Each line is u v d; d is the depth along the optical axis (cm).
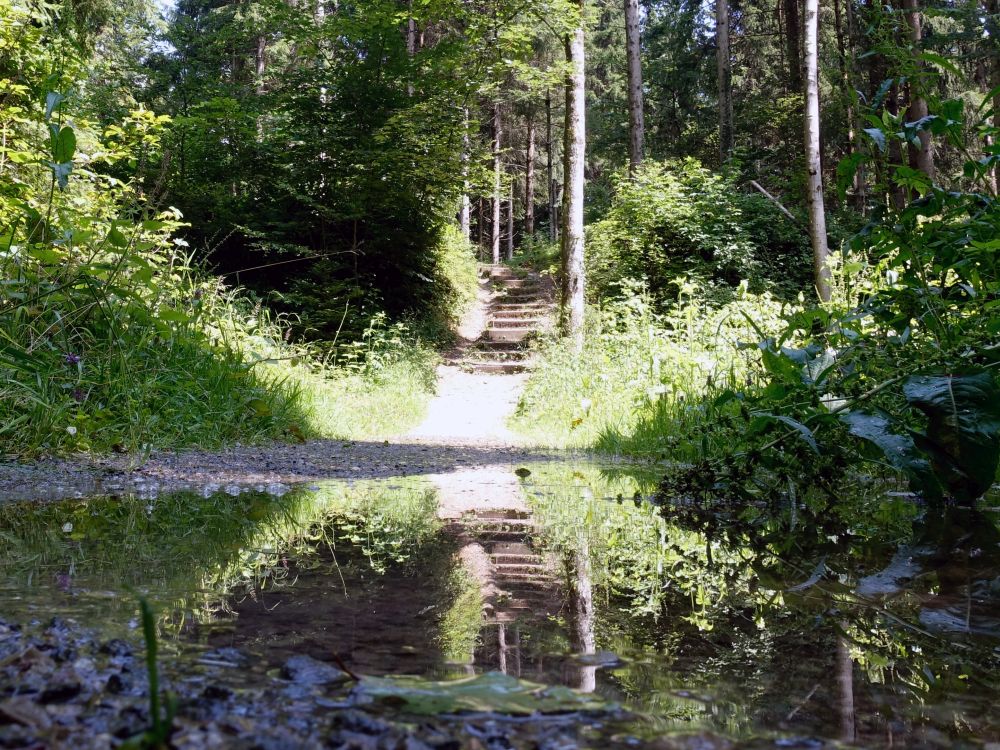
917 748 63
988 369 247
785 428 287
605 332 1163
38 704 65
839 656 92
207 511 223
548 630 102
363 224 1272
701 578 141
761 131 2209
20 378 349
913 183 305
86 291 413
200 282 675
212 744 57
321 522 206
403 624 103
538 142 3462
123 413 380
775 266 1388
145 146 966
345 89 1232
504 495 283
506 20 1158
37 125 612
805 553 170
